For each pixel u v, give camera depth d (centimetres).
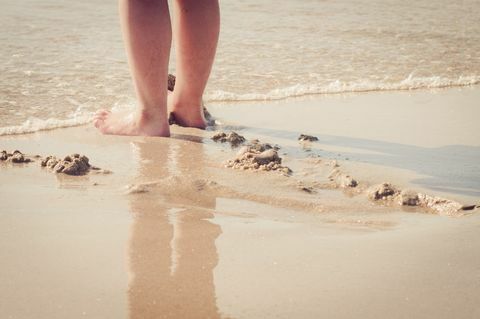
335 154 210
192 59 225
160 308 135
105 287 141
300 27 382
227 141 220
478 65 319
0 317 130
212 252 153
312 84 280
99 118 227
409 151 212
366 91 277
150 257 151
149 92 218
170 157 204
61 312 132
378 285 144
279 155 208
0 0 428
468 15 447
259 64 305
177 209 171
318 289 142
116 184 185
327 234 162
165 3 215
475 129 233
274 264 150
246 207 174
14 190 179
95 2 437
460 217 172
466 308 137
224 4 456
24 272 145
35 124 226
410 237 161
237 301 139
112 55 306
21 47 312
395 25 402
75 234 158
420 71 305
